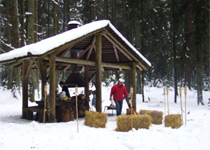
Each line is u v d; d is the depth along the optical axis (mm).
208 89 28016
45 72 10375
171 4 20953
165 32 23469
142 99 20312
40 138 5418
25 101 9688
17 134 5805
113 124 7793
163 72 32500
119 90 9805
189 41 18609
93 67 13859
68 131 6289
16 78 16547
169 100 21438
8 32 18672
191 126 7004
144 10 21047
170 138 5543
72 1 26859
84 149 4621
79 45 11078
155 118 7777
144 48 20844
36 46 7668
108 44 11117
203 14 17297
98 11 26328
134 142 5078
